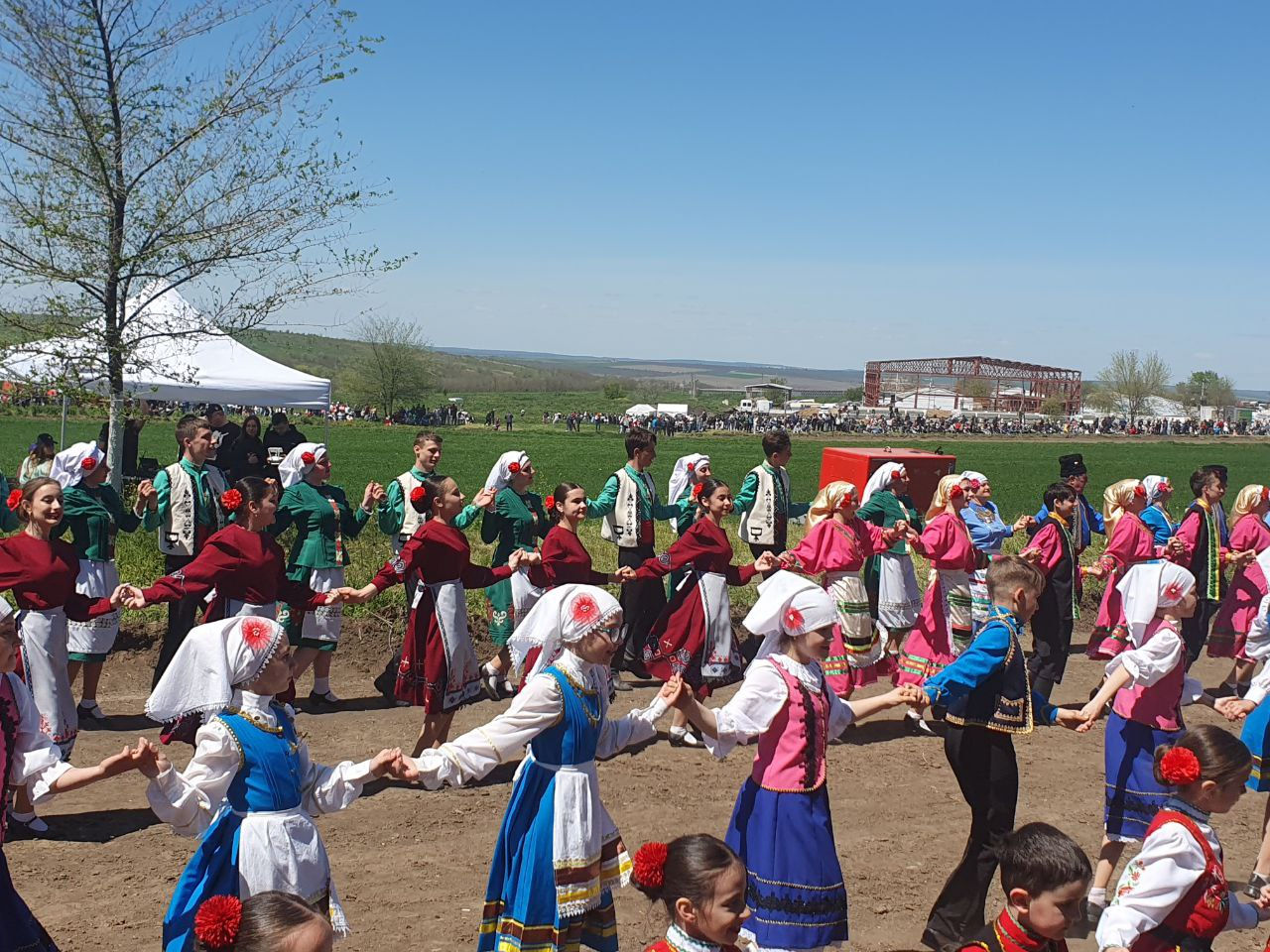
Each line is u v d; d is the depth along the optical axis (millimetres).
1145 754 6406
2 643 4621
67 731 7539
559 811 4969
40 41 12898
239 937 3205
